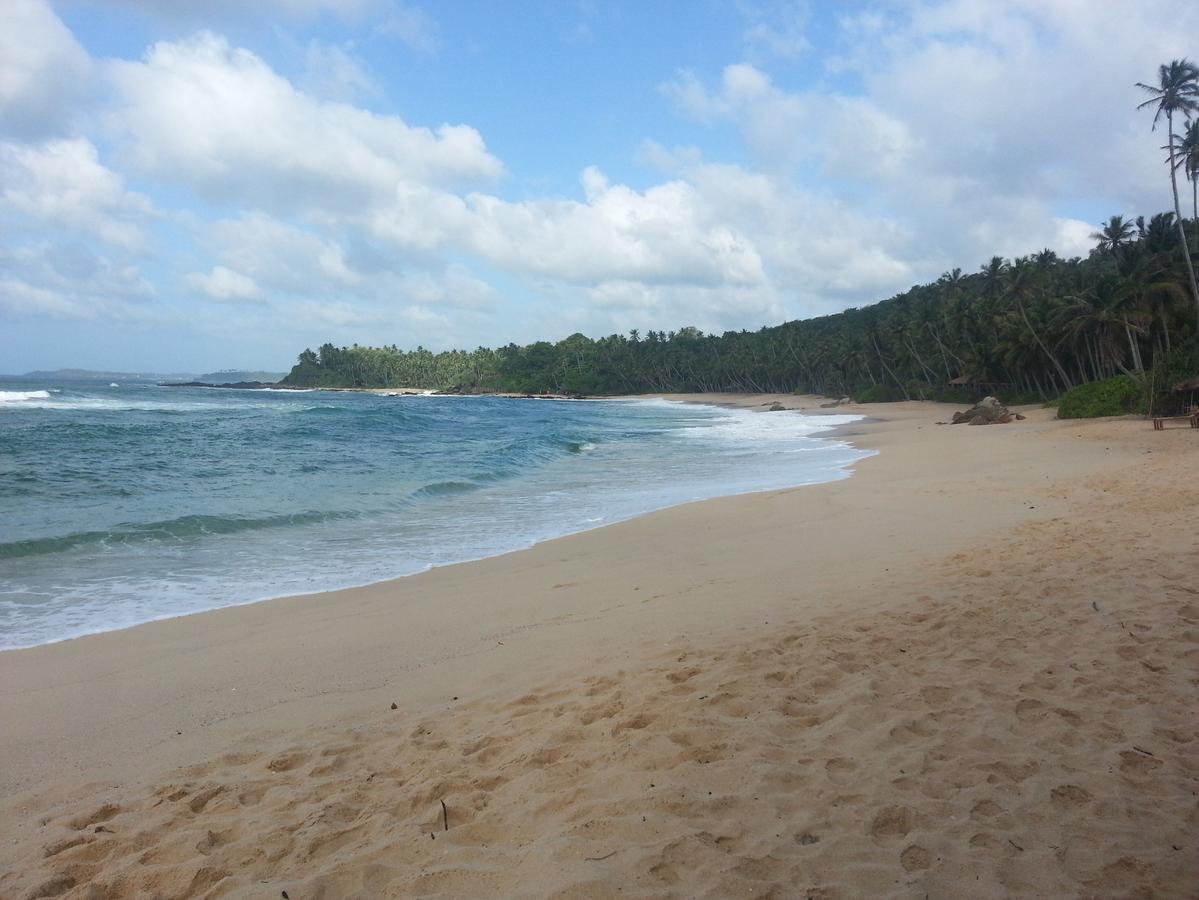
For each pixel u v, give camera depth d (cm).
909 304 8762
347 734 465
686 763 382
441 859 317
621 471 2095
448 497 1611
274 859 325
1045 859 295
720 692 472
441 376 17788
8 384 12925
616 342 16062
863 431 3859
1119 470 1547
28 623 741
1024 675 484
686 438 3434
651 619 692
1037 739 397
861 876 289
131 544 1118
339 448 2697
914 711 437
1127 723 410
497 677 562
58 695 552
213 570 973
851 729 417
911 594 700
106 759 447
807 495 1502
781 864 299
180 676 591
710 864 299
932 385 7500
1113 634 544
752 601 735
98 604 811
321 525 1291
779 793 352
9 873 321
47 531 1162
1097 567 729
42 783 417
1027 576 722
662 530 1201
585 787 366
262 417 4300
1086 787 347
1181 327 4012
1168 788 343
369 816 358
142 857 329
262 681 577
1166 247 4466
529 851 317
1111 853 297
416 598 828
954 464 2000
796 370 11181
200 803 382
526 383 15525
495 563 1009
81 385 13600
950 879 286
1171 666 481
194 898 300
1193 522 902
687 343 14788
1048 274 6319
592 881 290
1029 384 6162
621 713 454
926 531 1062
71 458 2155
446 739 448
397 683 565
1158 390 3114
